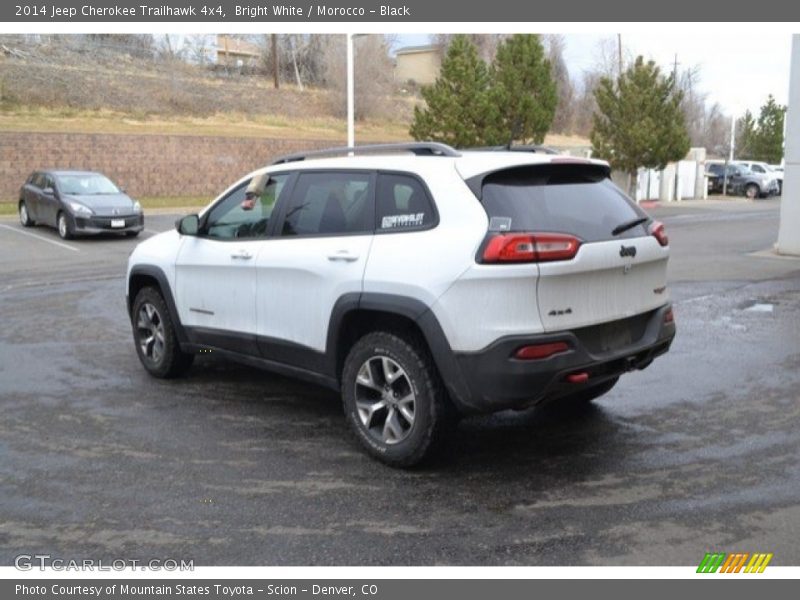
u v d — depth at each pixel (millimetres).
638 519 4199
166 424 5785
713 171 43719
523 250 4297
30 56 38906
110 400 6395
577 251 4438
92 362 7664
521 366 4316
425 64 53625
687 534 4035
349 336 5203
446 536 4051
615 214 4906
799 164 14734
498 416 5910
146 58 44625
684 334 8586
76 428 5719
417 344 4754
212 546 3992
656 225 5156
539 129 28359
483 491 4570
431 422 4684
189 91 40969
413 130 27844
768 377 6879
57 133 28891
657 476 4758
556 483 4676
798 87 14609
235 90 43188
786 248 15156
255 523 4211
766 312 9711
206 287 6184
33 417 5977
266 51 48688
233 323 5977
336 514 4301
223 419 5887
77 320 9789
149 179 31406
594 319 4598
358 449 5250
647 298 5012
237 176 34031
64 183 19125
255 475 4832
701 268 13570
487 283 4332
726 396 6340
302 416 5945
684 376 6941
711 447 5227
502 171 4598
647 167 32812
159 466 4992
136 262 6918
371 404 5039
